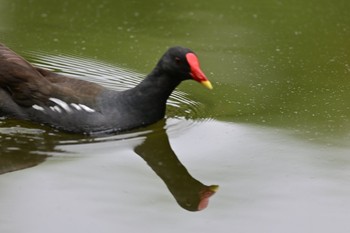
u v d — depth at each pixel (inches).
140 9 760.3
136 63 627.5
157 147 474.3
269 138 495.2
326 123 522.6
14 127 487.2
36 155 452.1
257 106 553.3
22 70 494.6
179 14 749.9
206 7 773.9
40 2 759.1
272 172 448.1
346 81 605.3
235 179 438.3
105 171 437.7
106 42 671.1
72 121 481.7
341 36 705.0
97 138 478.6
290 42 688.4
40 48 648.4
